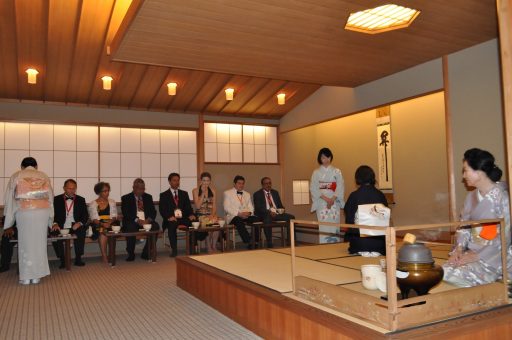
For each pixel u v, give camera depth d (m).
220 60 4.35
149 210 5.78
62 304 3.21
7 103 5.85
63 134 6.22
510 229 2.23
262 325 2.36
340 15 3.43
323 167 4.92
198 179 7.05
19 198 3.99
